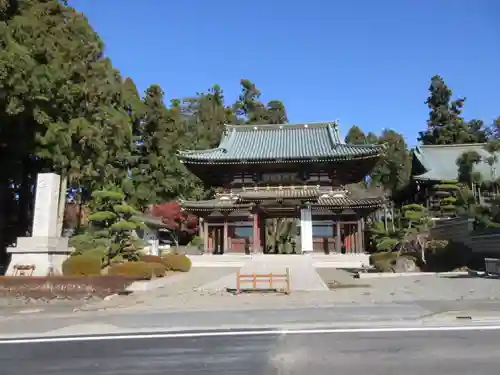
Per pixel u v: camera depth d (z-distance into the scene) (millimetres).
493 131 70625
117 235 27641
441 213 42875
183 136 64438
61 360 9023
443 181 46500
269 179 45031
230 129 51938
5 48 25500
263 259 30766
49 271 22719
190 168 45156
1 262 35312
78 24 33156
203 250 43406
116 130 38250
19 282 19766
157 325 12859
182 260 32562
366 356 8758
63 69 28938
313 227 41875
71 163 33344
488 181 40562
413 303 16125
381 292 19859
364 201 40406
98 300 19406
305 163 43312
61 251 24000
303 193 39250
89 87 32781
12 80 24703
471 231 31391
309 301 17359
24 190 37875
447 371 7672
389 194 61969
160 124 59938
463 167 41000
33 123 30719
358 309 14977
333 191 43438
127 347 10070
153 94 60469
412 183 57562
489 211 32531
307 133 49938
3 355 9555
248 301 17812
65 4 35781
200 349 9656
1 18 28375
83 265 22516
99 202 28609
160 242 58500
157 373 7910
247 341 10352
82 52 32188
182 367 8258
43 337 11602
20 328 13008
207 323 12961
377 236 41250
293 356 8875
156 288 23422
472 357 8562
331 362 8375
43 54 27812
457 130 81938
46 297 19453
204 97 87875
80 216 45875
